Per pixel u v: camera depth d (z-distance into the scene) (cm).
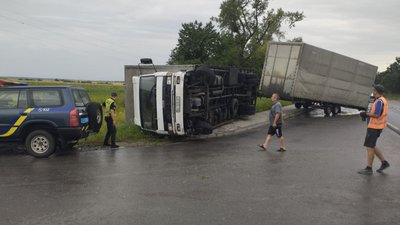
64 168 887
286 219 540
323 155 1059
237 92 2008
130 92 1723
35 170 868
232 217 547
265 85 2322
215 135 1492
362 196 655
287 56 2225
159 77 1314
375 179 777
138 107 1377
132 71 1717
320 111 2836
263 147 1160
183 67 1633
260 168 881
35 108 1034
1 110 1039
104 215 558
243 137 1455
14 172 848
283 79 2244
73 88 1080
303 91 2248
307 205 604
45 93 1046
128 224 522
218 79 1595
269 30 5138
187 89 1330
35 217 552
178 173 829
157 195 659
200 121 1413
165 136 1408
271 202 618
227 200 628
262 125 1884
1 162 969
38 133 1029
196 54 5534
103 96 3778
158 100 1314
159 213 565
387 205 606
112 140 1192
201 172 839
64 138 1046
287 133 1581
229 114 1891
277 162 955
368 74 2691
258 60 5191
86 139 1285
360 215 558
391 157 1041
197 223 524
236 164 928
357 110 3034
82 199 638
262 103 2870
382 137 1477
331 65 2397
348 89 2558
